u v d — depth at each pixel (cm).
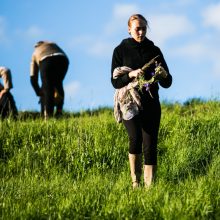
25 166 1197
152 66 966
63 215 793
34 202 861
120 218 778
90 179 1050
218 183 888
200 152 1163
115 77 965
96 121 1377
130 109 955
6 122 1407
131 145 960
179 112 1550
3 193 922
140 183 976
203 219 776
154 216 783
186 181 960
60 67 1750
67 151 1240
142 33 959
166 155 1167
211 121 1299
